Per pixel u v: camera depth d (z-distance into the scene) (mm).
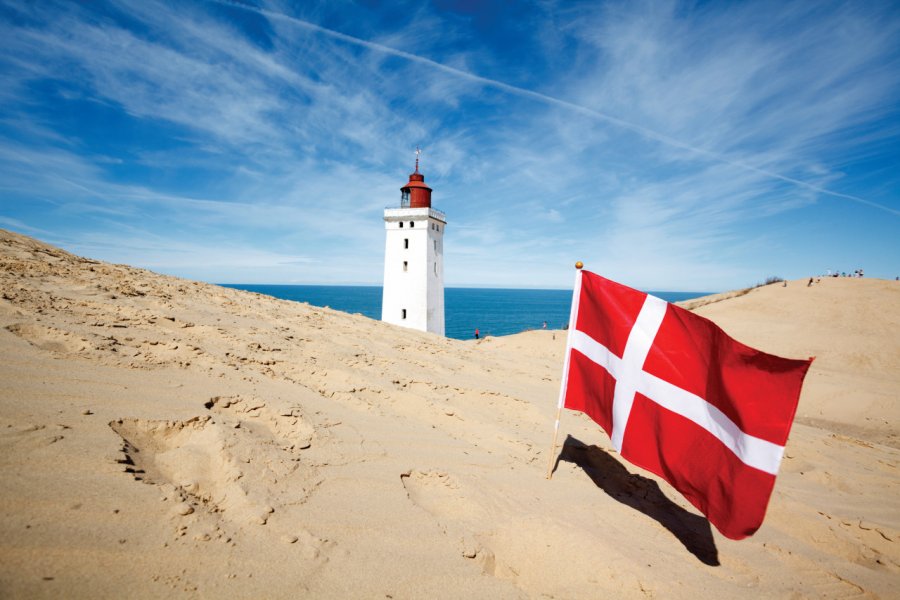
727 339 4668
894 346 24219
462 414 8266
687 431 4969
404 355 12180
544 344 27109
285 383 7535
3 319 6504
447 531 4449
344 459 5445
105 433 4387
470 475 5910
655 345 5387
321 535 3881
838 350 24688
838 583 5148
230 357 7898
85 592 2701
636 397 5484
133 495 3660
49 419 4309
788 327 29031
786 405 4133
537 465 6902
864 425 16250
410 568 3730
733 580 4758
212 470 4492
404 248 32188
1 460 3520
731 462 4492
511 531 4762
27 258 10820
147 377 6016
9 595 2504
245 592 3049
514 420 9109
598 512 5664
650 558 4715
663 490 7066
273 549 3553
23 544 2848
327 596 3215
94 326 7430
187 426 5082
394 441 6375
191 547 3312
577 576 4219
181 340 7984
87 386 5238
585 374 6309
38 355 5656
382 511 4512
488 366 14148
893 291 31984
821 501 7688
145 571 2986
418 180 32906
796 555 5598
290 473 4738
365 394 8062
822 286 36094
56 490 3412
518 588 3840
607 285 6031
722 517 4492
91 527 3184
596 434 9062
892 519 7391
